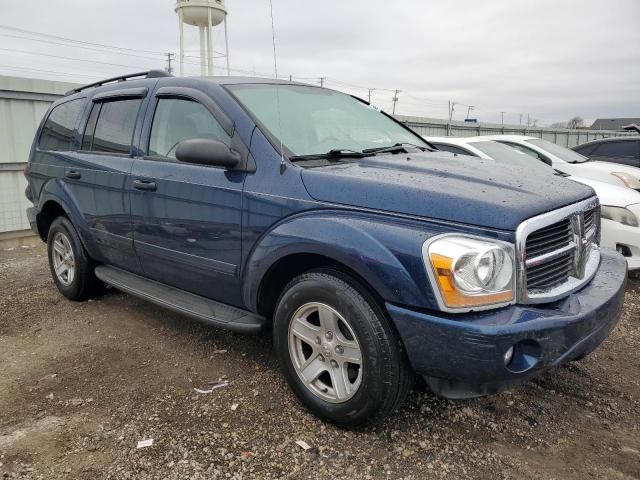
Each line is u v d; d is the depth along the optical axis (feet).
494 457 8.46
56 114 16.30
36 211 16.55
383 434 8.98
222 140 10.65
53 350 12.55
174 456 8.39
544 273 8.29
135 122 12.83
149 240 12.12
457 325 7.40
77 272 15.21
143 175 12.03
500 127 65.77
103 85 14.99
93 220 13.89
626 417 9.73
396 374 8.25
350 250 8.20
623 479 7.98
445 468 8.16
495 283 7.59
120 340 13.05
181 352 12.31
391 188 8.41
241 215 9.96
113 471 8.05
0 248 25.38
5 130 25.22
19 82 25.20
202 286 11.34
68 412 9.76
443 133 57.62
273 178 9.64
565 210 8.54
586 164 25.26
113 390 10.57
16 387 10.73
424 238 7.72
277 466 8.16
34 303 15.92
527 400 10.25
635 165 31.32
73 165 14.46
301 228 8.91
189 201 10.93
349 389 8.72
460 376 7.59
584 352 8.56
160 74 13.52
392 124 13.75
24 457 8.39
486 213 7.69
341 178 8.91
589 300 8.61
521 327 7.38
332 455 8.43
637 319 14.69
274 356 12.02
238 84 11.48
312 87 13.28
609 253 11.02
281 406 9.86
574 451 8.67
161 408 9.84
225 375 11.14
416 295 7.66
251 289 10.02
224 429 9.12
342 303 8.54
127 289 13.04
